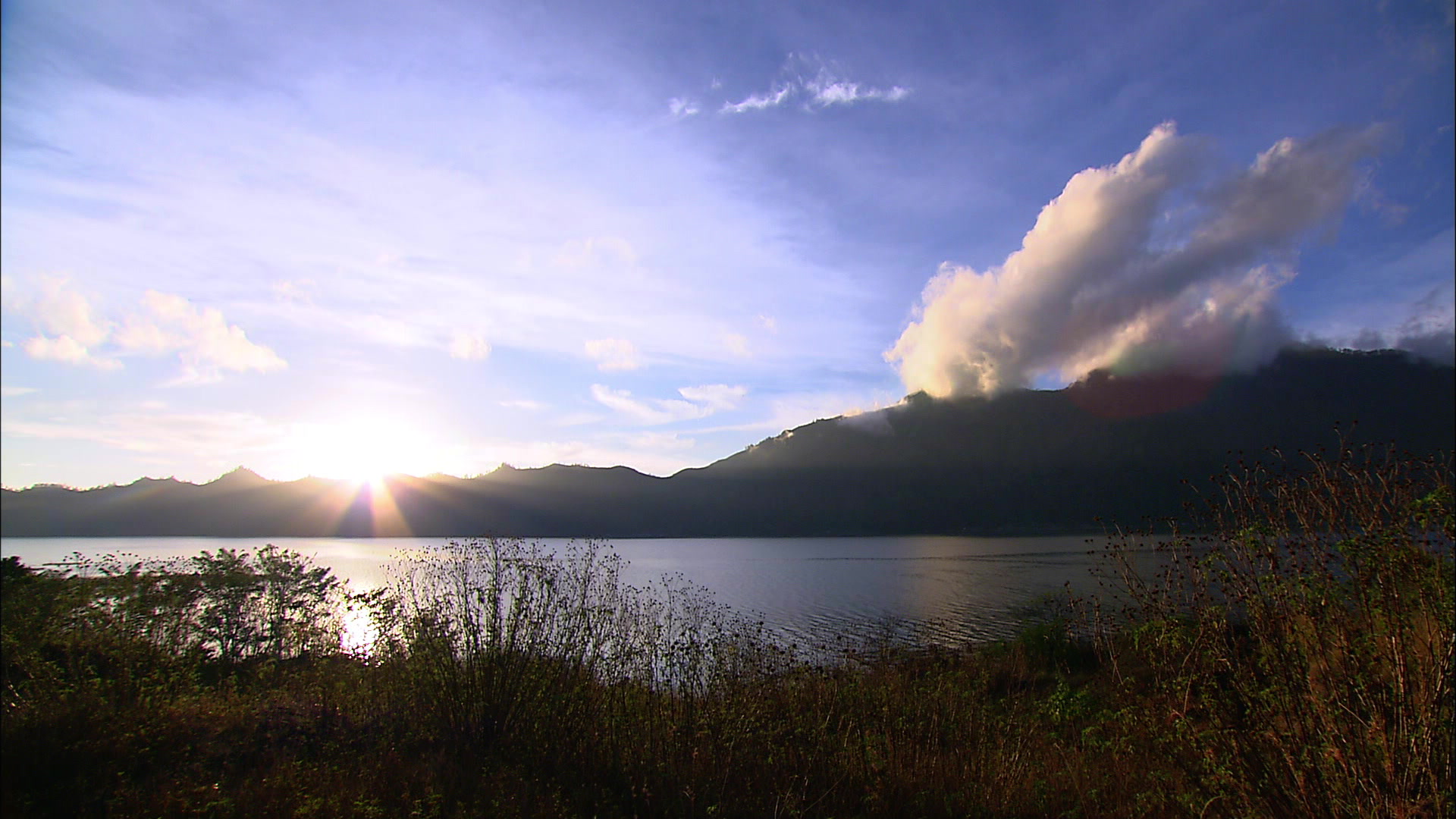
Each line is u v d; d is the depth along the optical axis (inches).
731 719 273.6
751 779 254.4
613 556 346.9
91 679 306.5
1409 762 160.4
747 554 4813.0
